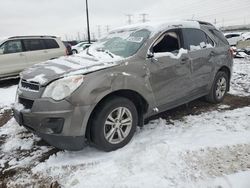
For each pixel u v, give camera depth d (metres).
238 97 5.78
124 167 2.96
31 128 3.25
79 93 2.99
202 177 2.72
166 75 3.88
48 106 3.00
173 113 4.76
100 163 3.08
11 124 4.65
